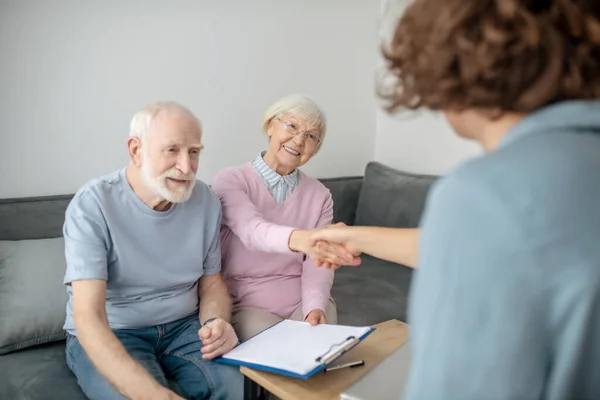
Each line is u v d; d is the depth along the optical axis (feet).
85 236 4.52
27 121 6.48
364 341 4.33
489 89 1.64
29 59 6.37
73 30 6.63
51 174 6.77
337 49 9.43
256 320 5.33
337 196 9.01
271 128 5.88
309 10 8.90
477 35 1.61
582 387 1.53
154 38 7.32
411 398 1.64
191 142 4.76
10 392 4.48
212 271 5.45
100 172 7.16
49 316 5.16
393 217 8.29
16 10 6.18
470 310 1.50
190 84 7.78
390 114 2.02
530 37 1.54
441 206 1.60
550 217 1.43
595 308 1.41
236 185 5.74
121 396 4.22
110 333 4.31
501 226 1.47
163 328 5.08
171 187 4.75
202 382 4.70
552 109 1.62
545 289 1.43
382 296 6.95
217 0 7.82
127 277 4.83
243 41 8.21
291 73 8.91
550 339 1.47
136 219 4.84
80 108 6.84
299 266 6.00
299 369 3.53
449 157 9.09
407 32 1.82
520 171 1.50
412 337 1.70
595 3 1.55
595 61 1.58
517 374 1.47
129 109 7.25
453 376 1.53
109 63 6.98
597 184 1.45
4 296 5.17
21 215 6.06
